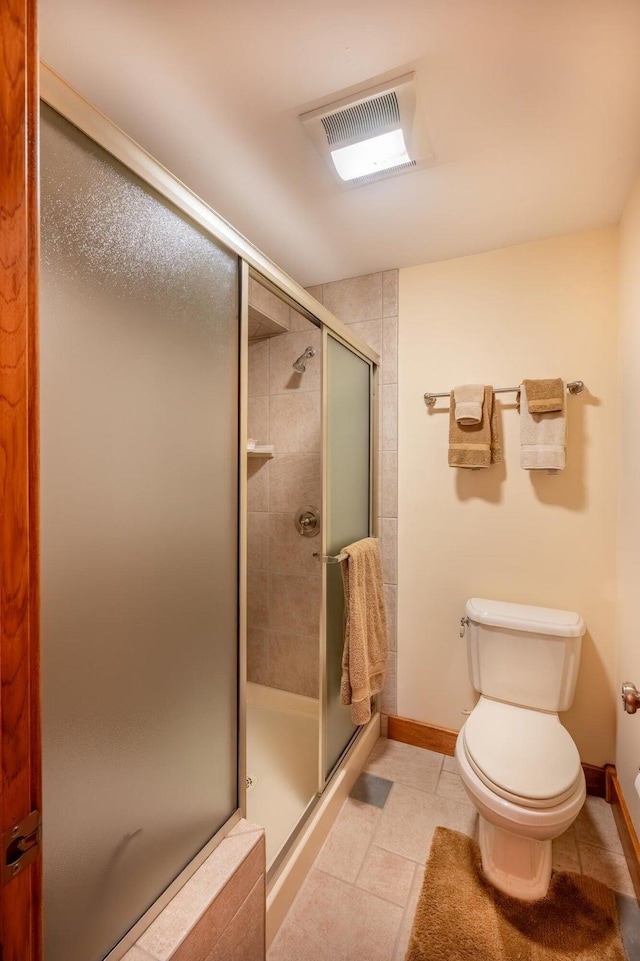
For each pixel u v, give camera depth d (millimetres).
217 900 832
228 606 990
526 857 1250
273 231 1711
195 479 882
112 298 688
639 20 869
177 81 1036
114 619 699
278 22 887
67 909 623
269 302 2016
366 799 1647
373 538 1932
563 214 1592
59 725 611
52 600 598
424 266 1993
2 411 416
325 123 1162
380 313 2080
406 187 1437
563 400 1632
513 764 1243
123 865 718
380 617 1792
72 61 985
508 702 1641
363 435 2004
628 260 1489
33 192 446
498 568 1853
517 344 1818
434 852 1396
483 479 1879
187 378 857
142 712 757
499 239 1771
